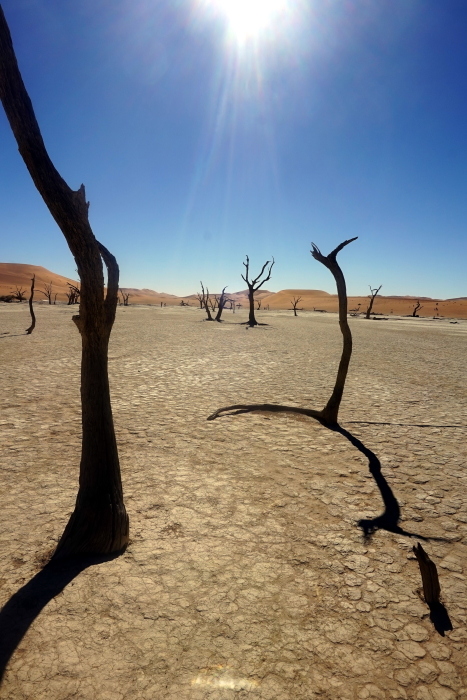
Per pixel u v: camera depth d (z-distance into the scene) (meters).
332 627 2.94
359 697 2.42
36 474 5.33
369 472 5.66
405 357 17.84
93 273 3.25
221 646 2.75
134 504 4.64
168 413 8.34
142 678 2.49
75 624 2.89
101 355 3.50
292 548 3.88
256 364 14.92
